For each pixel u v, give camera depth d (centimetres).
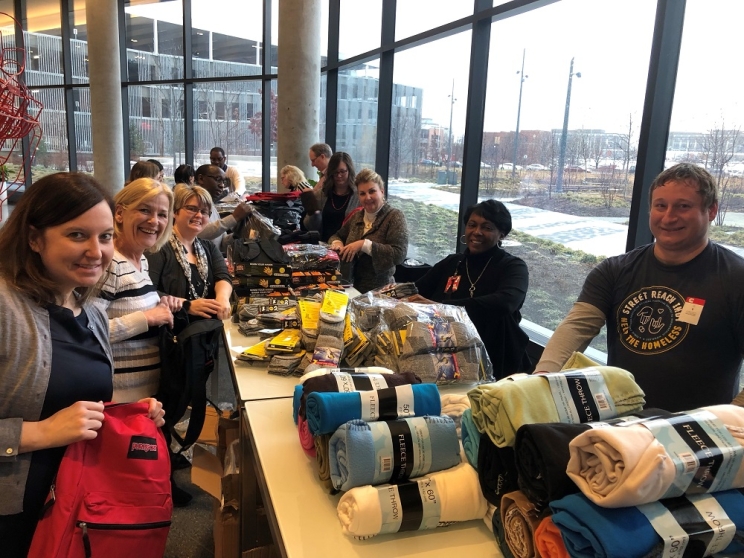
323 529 111
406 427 113
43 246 117
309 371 173
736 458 85
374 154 550
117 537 120
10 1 940
